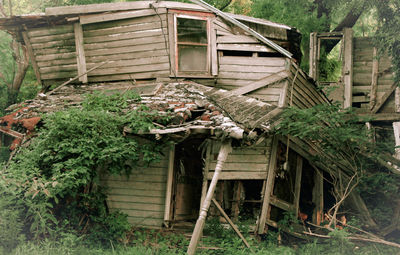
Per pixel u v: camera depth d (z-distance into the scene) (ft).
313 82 44.55
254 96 39.29
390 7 44.14
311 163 40.78
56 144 30.30
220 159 29.25
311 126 32.68
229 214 36.73
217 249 30.99
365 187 38.58
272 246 32.96
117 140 30.89
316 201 41.45
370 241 33.30
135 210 38.14
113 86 42.39
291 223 37.86
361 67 62.59
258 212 36.60
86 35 43.91
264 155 36.65
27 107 37.01
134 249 28.68
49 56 45.29
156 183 37.99
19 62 55.26
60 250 26.35
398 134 57.52
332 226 35.65
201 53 42.32
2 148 47.91
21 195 28.86
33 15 43.06
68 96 40.11
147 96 36.68
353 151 36.68
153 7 41.75
